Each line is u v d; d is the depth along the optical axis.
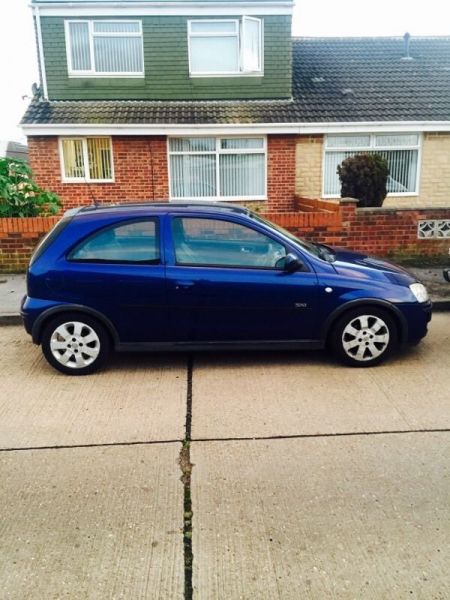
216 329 4.93
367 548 2.68
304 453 3.55
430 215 8.87
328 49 16.20
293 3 13.12
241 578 2.50
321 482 3.23
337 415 4.08
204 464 3.43
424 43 16.36
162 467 3.41
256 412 4.15
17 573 2.54
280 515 2.93
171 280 4.80
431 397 4.37
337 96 13.73
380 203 10.55
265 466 3.40
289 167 13.09
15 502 3.08
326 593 2.40
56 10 12.91
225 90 13.60
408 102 13.39
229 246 4.92
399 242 8.95
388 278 5.07
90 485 3.23
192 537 2.77
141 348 4.97
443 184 13.38
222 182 13.25
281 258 4.91
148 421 4.03
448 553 2.64
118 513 2.96
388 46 16.22
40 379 4.87
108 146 12.82
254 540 2.74
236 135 12.78
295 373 4.90
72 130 12.29
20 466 3.44
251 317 4.90
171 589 2.44
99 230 4.88
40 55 13.23
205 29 13.30
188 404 4.30
